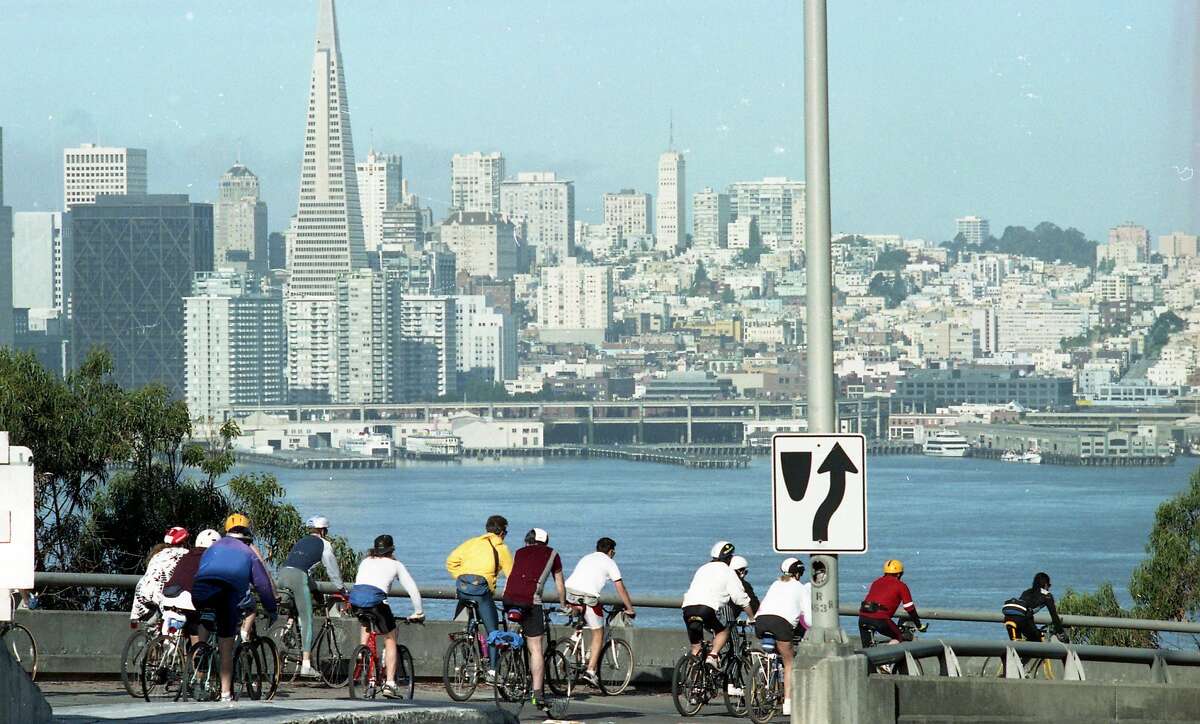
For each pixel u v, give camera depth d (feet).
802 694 136.36
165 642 168.45
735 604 185.98
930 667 231.30
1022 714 153.28
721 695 194.39
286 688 190.60
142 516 377.50
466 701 179.93
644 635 216.54
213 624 158.71
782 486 135.74
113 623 201.16
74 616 199.72
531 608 179.93
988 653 161.48
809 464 135.33
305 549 194.90
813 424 135.54
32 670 189.57
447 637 213.66
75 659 199.41
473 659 180.55
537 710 185.26
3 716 106.42
